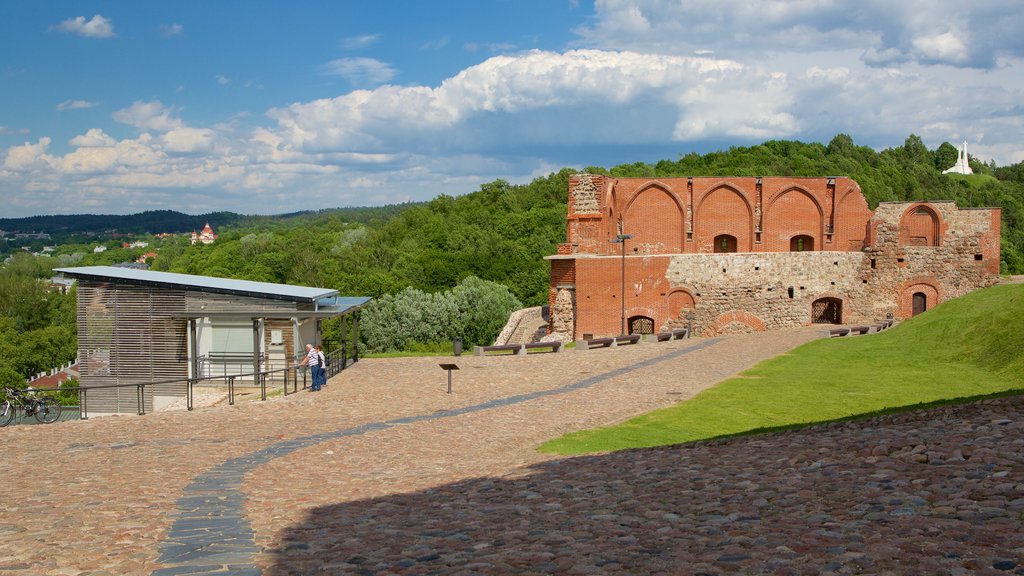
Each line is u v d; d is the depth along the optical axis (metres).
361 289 83.50
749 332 49.28
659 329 49.06
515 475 13.72
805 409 21.91
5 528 10.00
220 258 116.94
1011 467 9.60
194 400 29.00
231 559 8.44
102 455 16.98
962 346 30.52
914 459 10.84
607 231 49.41
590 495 11.23
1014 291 36.91
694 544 8.02
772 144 122.31
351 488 13.18
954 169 173.38
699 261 49.56
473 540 8.96
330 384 29.45
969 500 8.54
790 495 9.77
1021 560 6.56
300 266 105.12
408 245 110.94
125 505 11.59
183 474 14.70
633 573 7.19
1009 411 13.27
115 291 32.38
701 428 19.66
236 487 13.30
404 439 19.06
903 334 35.81
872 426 14.32
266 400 26.09
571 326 47.62
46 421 27.34
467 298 76.94
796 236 54.84
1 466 15.55
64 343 89.00
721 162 116.69
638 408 23.03
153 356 32.25
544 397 25.55
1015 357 26.64
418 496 12.20
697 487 11.01
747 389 25.53
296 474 14.76
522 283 91.75
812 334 43.69
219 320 32.88
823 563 6.95
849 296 52.62
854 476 10.38
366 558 8.34
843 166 113.44
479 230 105.94
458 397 26.00
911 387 24.73
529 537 8.89
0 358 73.06
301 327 33.97
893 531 7.73
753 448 13.86
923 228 51.81
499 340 53.28
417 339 72.31
